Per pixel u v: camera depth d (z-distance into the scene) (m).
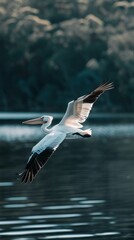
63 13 115.81
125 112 97.88
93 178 36.09
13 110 102.19
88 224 25.94
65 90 101.62
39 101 102.00
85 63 103.38
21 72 104.94
